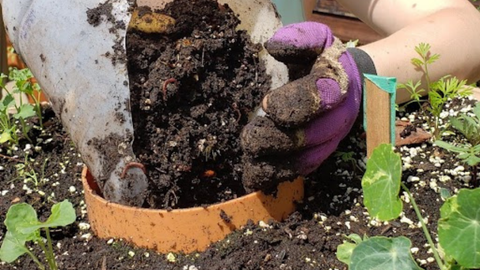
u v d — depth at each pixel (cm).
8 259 45
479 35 73
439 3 76
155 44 50
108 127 48
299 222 52
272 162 48
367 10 82
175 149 50
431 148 63
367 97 53
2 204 59
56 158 70
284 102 45
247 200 49
